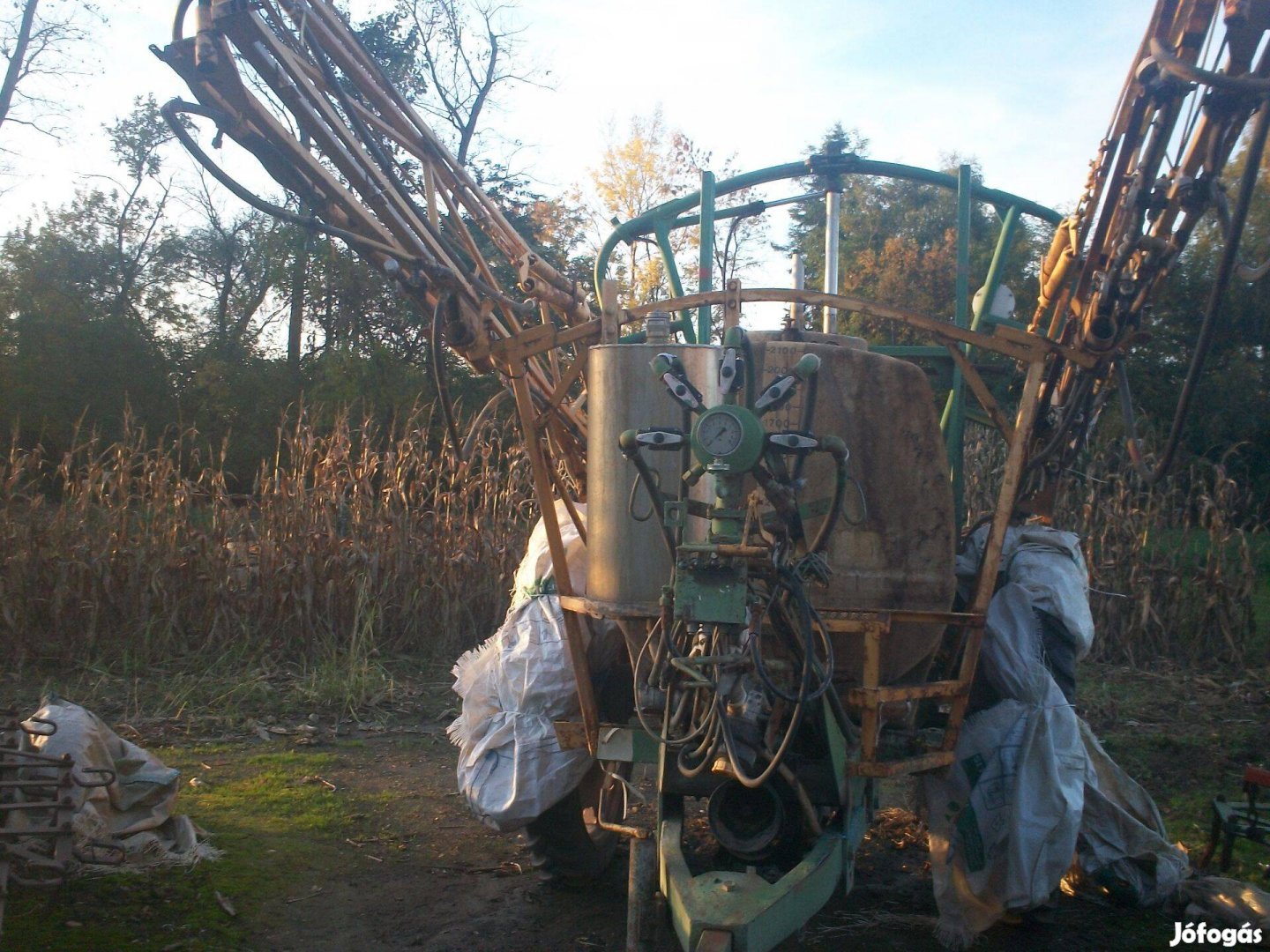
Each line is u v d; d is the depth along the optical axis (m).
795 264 4.55
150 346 23.80
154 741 6.95
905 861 5.20
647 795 3.96
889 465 3.82
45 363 21.95
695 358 3.70
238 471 20.03
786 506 3.18
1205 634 10.50
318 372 21.02
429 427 10.94
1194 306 18.88
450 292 4.15
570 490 5.05
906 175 5.19
